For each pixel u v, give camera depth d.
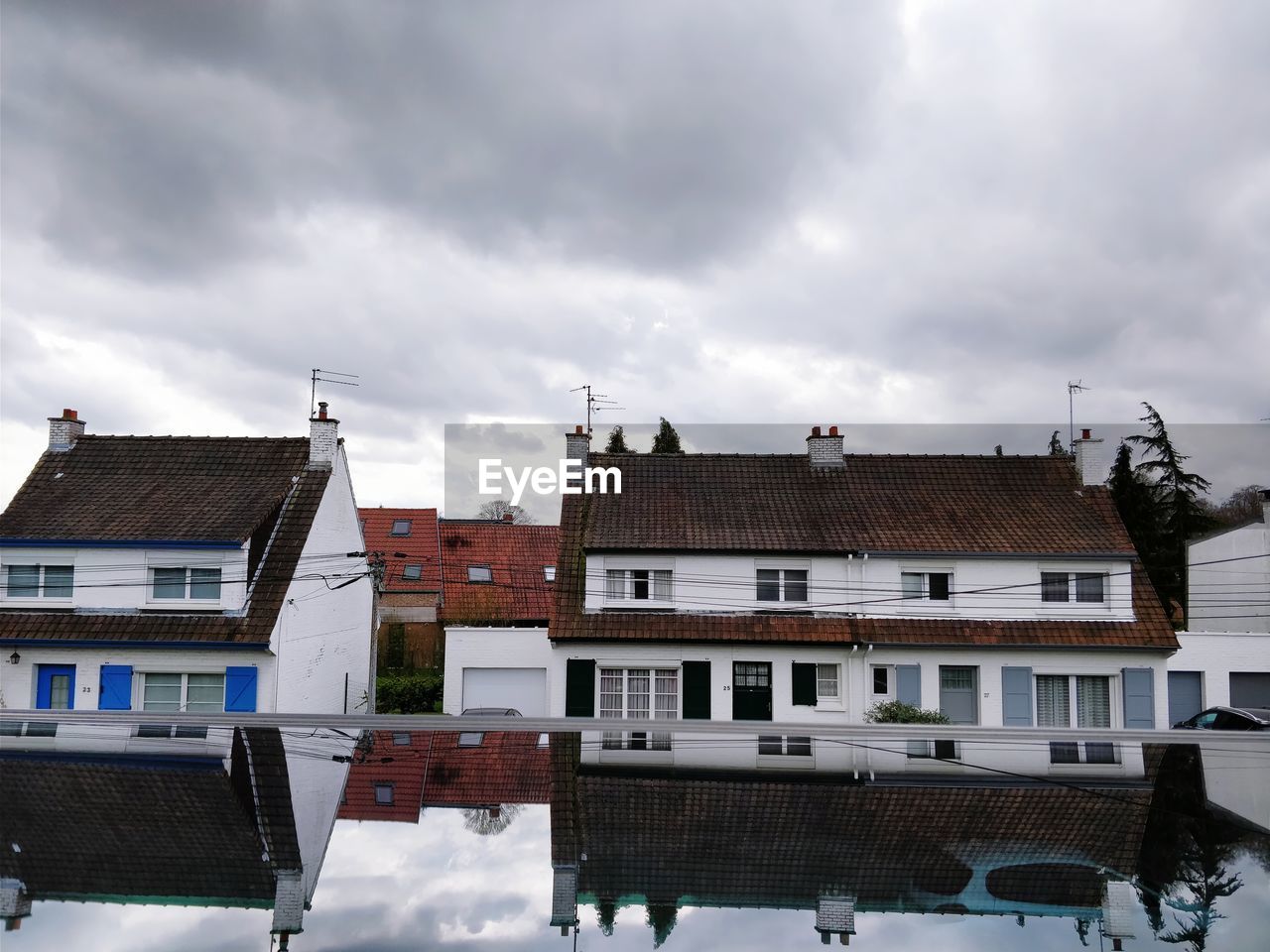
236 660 23.66
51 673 23.73
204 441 27.88
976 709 25.14
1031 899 5.59
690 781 7.89
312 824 6.73
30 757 8.23
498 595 44.28
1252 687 29.94
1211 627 35.41
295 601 25.06
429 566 44.56
